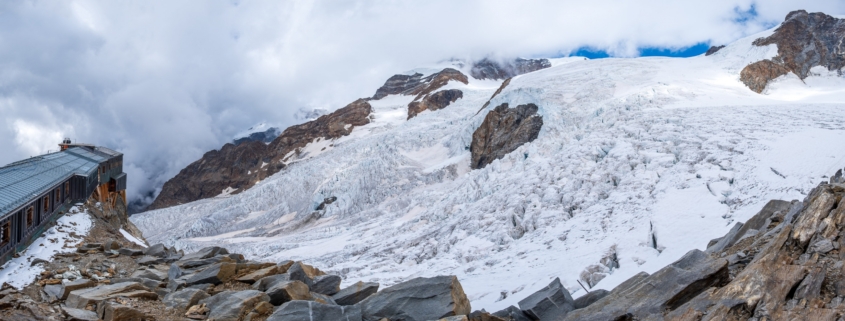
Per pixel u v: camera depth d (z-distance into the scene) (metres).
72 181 26.61
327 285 16.12
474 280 37.69
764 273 11.34
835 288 10.77
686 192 41.75
